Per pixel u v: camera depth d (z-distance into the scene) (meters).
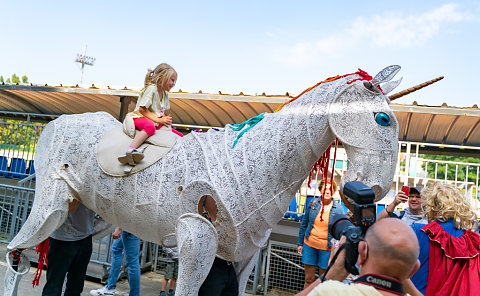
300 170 2.70
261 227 2.71
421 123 6.86
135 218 2.94
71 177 3.19
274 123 2.75
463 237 2.68
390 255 1.41
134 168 2.90
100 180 3.05
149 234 2.99
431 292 2.66
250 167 2.65
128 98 7.65
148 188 2.86
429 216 2.94
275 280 6.32
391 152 2.52
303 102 2.72
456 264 2.63
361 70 2.72
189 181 2.72
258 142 2.71
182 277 2.60
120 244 4.92
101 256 5.63
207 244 2.60
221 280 2.84
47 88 7.80
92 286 5.35
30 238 3.19
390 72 2.54
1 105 10.21
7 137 8.02
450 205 2.79
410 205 3.83
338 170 6.80
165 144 2.96
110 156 3.03
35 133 7.79
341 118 2.56
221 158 2.73
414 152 8.24
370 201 1.65
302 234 5.33
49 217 3.15
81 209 3.57
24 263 3.49
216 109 7.93
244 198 2.61
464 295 2.56
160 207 2.81
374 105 2.57
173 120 9.14
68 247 3.52
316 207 5.15
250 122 2.91
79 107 9.50
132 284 4.54
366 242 1.51
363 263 1.52
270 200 2.67
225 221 2.62
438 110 5.84
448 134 7.20
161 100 3.28
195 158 2.79
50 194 3.18
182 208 2.74
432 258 2.69
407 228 1.47
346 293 1.40
